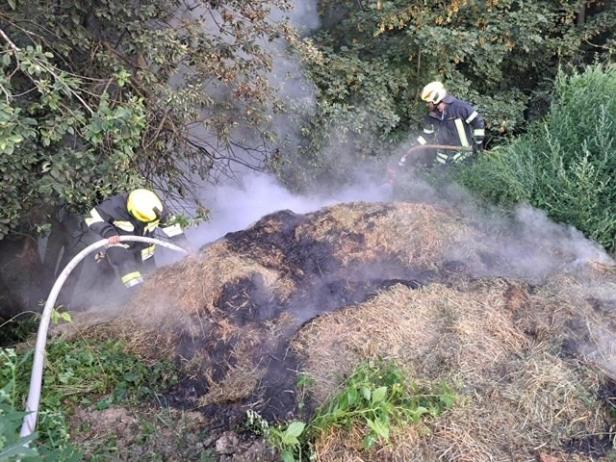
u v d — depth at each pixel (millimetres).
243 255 4020
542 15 8609
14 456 2250
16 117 3668
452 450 2658
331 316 3381
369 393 2682
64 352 3596
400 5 8398
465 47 8242
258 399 3094
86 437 3023
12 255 5641
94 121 4105
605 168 4273
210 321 3580
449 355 3100
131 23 4898
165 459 2867
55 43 4766
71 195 4398
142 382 3391
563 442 2723
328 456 2664
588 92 4730
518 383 2957
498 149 5176
